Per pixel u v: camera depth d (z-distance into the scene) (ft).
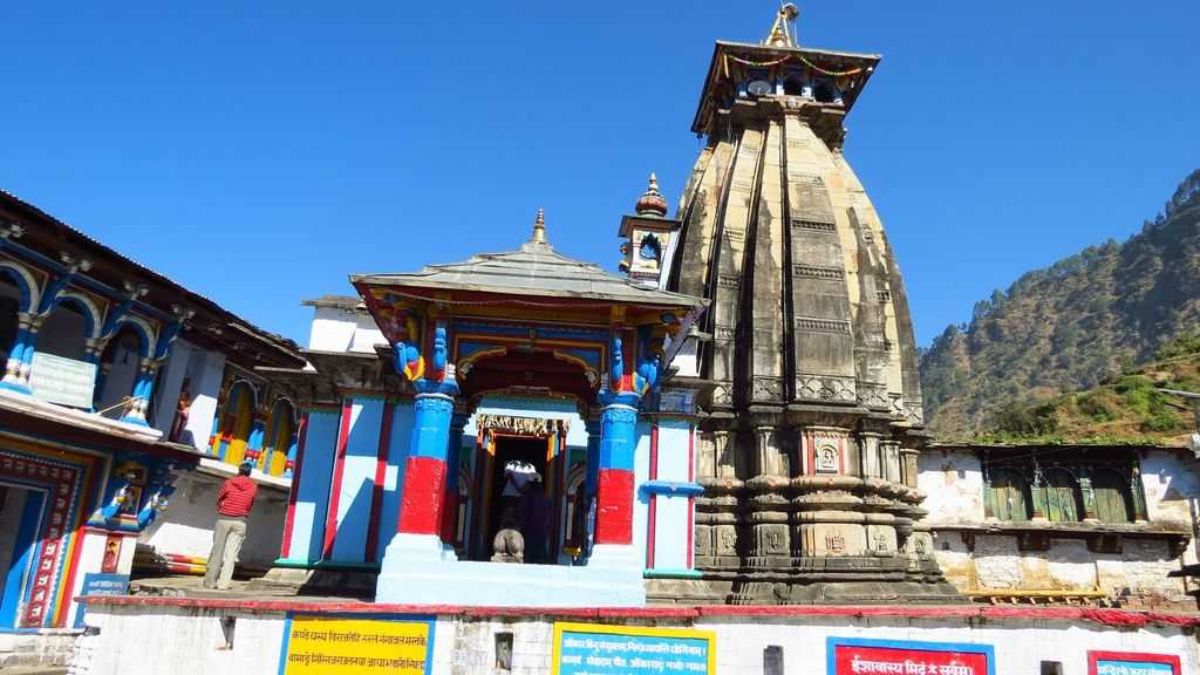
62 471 51.67
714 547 75.51
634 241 67.41
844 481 73.41
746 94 100.89
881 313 95.14
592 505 48.91
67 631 50.26
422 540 35.78
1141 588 102.17
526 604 34.81
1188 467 104.83
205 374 66.59
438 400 38.09
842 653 30.53
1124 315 529.86
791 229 85.40
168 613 31.71
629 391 38.78
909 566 75.20
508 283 38.47
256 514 78.43
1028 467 109.29
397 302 38.27
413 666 30.32
